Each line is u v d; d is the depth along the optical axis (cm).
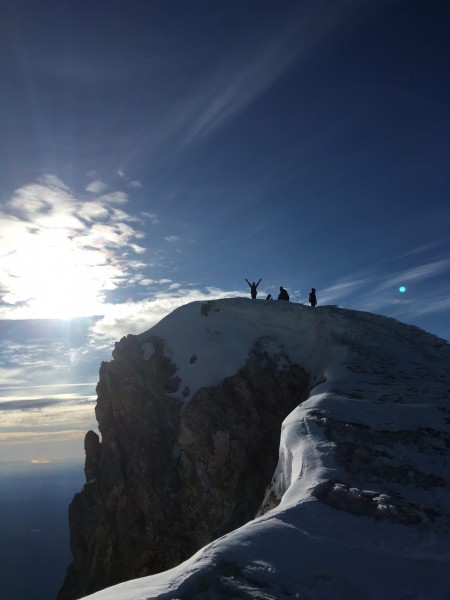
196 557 566
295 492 815
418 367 2073
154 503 2131
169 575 552
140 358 2761
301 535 618
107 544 2297
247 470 2114
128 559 2167
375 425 1209
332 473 888
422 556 589
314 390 1889
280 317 2848
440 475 896
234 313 2956
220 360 2600
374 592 503
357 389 1700
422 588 516
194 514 2089
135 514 2211
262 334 2786
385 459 966
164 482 2170
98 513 2436
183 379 2556
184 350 2750
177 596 476
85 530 2478
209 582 498
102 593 549
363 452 980
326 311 2809
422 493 820
